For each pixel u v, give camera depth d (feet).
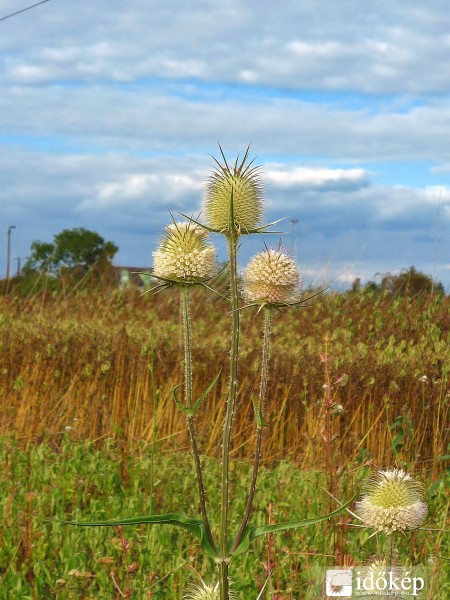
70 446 6.14
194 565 4.26
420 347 7.79
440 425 6.36
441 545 4.26
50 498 5.08
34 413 6.70
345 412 6.19
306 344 7.95
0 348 7.77
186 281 2.95
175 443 6.72
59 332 8.16
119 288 11.28
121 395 7.11
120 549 4.27
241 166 3.12
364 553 4.09
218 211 3.04
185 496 5.29
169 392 6.91
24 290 12.30
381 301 9.96
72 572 4.09
